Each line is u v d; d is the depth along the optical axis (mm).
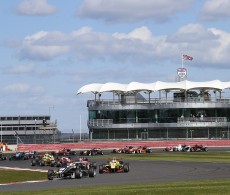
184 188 36562
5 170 68500
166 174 56000
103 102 160250
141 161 83688
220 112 154625
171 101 158000
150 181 46875
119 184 43875
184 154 104500
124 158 94250
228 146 139125
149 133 155000
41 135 167625
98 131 157250
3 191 39844
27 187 43531
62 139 154250
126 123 155500
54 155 109500
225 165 69125
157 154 107000
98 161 86562
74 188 40250
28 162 89125
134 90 157375
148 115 157000
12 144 144250
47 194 34812
